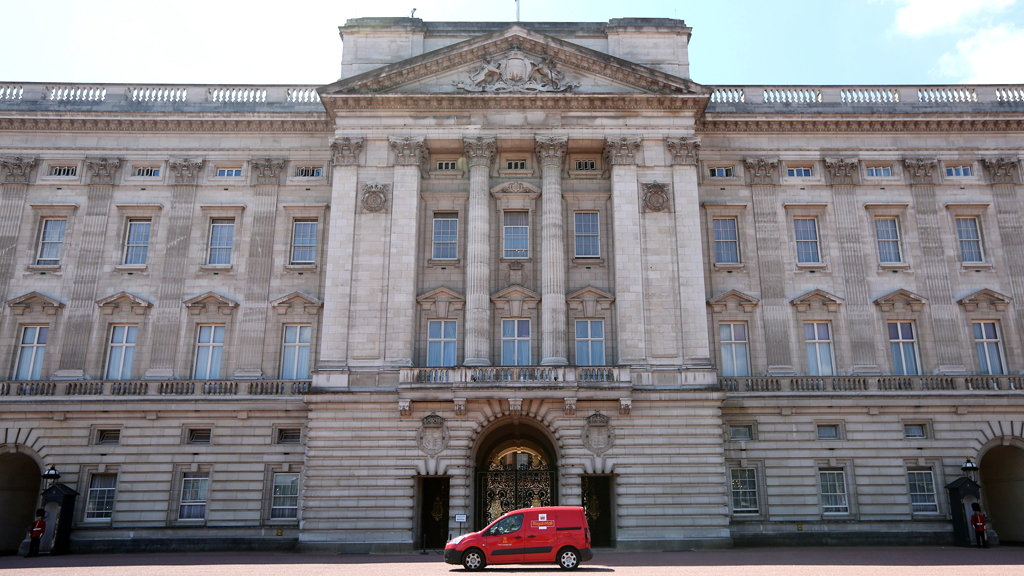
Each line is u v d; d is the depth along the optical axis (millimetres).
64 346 38562
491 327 37406
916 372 39000
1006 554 30484
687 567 25250
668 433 34688
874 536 36156
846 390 37844
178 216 40500
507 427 38969
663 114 39125
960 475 37031
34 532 33562
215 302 39156
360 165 38469
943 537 36156
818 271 40000
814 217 41062
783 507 36562
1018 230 40562
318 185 41062
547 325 36344
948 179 41312
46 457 36812
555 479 35938
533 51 39594
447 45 40219
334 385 35219
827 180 41219
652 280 36844
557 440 34625
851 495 36719
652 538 33438
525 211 39344
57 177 41062
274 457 37031
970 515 35125
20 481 38750
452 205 39344
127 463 36812
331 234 37375
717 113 40938
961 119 41094
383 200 37844
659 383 35406
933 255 40094
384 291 36719
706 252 40281
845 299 39469
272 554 33438
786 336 38938
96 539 35719
